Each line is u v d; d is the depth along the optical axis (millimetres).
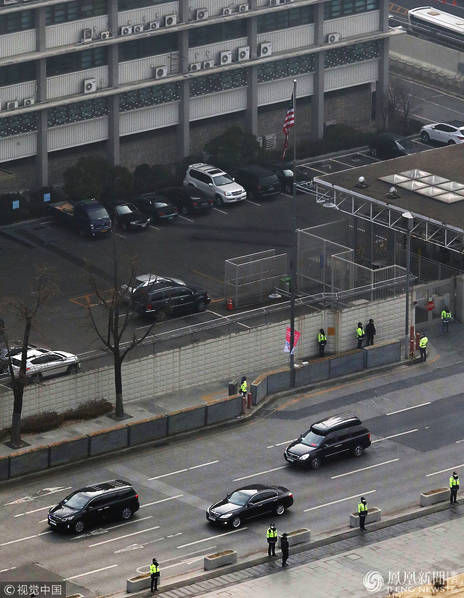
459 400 182000
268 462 167250
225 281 197875
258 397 179250
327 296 192125
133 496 155125
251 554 148500
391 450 170125
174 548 149750
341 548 150125
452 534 153125
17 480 162125
